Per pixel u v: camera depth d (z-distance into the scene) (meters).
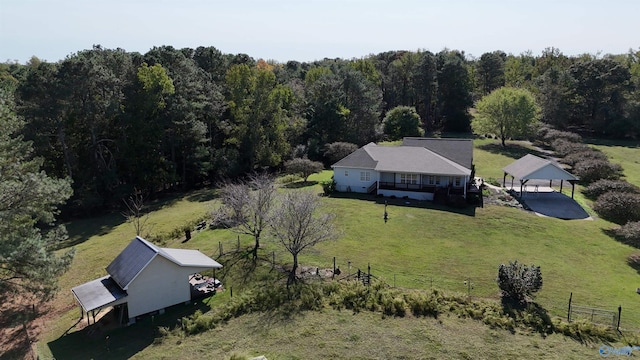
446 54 92.81
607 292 22.31
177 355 17.66
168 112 49.31
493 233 30.95
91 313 22.22
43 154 42.69
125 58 49.16
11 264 18.38
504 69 107.25
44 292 19.97
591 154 54.66
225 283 24.20
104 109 44.44
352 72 73.00
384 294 21.50
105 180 45.09
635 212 33.88
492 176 49.97
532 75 113.69
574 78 81.38
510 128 67.25
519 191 42.94
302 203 25.16
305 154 59.16
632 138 75.00
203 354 17.61
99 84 44.41
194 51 74.38
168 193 52.00
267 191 29.62
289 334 18.81
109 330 20.14
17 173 21.97
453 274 24.20
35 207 20.92
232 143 57.31
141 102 47.09
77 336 20.06
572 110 80.19
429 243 29.03
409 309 20.58
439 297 21.22
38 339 20.20
